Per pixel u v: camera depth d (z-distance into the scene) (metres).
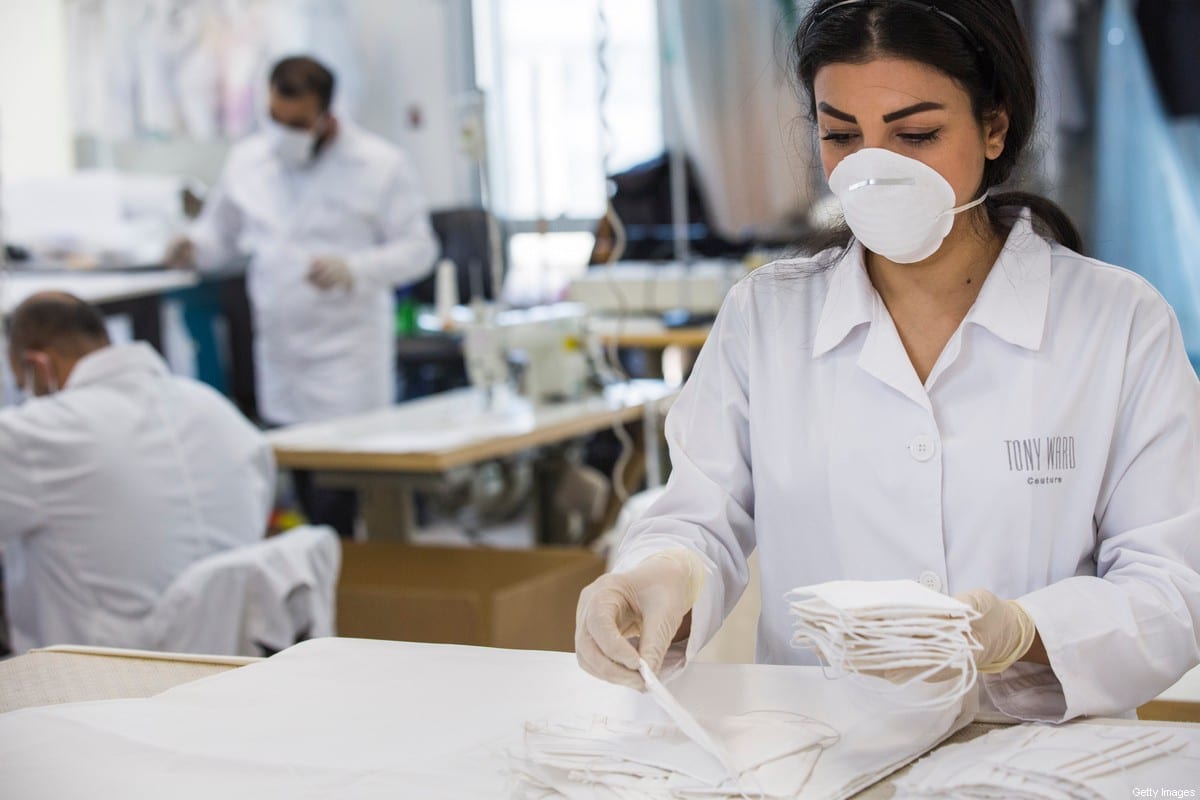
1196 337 5.43
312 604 2.39
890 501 1.30
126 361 2.54
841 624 0.98
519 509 4.31
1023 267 1.30
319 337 4.33
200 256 4.54
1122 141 5.46
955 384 1.30
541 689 1.18
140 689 1.26
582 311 3.71
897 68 1.17
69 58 6.00
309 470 3.67
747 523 1.41
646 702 1.14
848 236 1.41
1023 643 1.11
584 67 6.47
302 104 4.08
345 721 1.13
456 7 6.56
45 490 2.41
